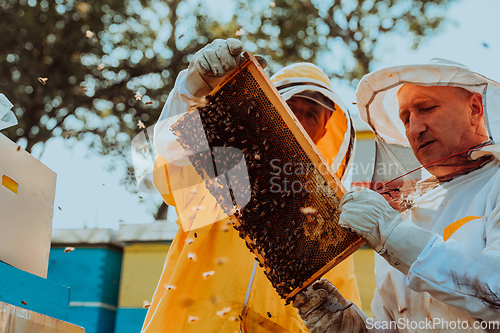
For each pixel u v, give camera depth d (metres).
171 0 10.49
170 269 3.10
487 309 1.97
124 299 5.21
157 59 10.25
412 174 2.67
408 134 2.64
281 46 10.88
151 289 5.20
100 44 9.98
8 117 2.40
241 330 2.82
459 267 2.02
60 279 5.24
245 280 2.92
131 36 10.30
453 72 2.42
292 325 2.93
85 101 9.74
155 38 10.44
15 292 2.19
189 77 2.54
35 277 2.34
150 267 5.26
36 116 9.64
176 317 2.85
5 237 2.28
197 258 2.98
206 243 3.03
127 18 10.28
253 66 2.40
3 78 9.45
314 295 2.57
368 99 2.75
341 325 2.58
